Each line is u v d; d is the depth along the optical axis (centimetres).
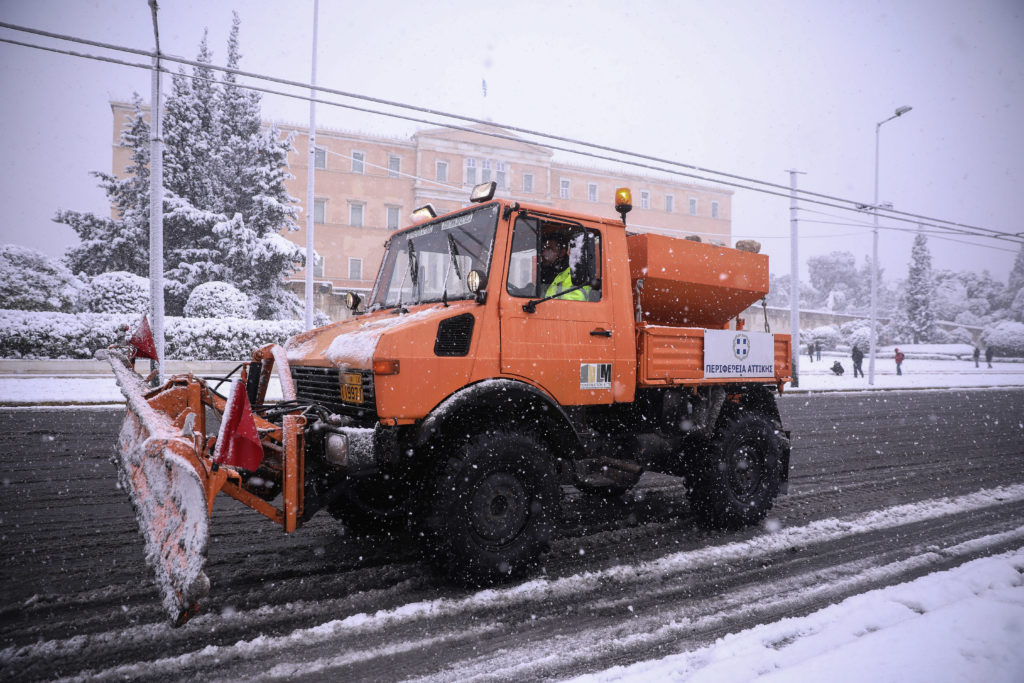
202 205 2877
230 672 281
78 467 703
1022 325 5591
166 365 1847
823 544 479
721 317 579
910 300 6012
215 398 397
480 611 349
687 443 513
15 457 756
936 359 5000
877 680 247
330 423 358
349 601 360
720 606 359
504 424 396
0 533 474
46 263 2167
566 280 447
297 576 397
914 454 916
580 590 381
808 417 1424
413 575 401
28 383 1557
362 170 4525
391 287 485
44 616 337
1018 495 640
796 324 2238
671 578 403
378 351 348
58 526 491
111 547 445
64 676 277
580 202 5169
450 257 427
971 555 452
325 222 4425
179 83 2838
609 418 499
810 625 324
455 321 382
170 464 277
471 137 4741
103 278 2209
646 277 487
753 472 531
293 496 333
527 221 419
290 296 2923
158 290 1416
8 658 292
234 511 548
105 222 2909
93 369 1786
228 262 2809
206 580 246
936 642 280
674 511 568
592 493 626
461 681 274
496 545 379
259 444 295
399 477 411
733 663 273
